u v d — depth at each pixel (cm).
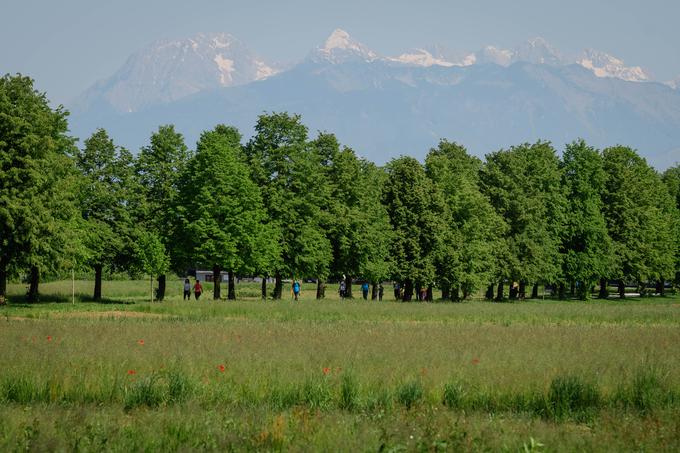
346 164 19450
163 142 17800
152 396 4488
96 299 17338
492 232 19750
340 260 19112
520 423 3928
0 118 13288
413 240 18475
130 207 17288
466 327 9356
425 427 3719
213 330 7906
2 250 13575
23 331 7544
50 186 13862
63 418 3756
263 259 16775
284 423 3747
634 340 7425
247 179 16900
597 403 4622
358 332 8019
